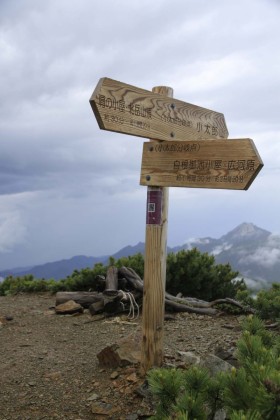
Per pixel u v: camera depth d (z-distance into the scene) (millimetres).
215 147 4594
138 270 10562
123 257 11195
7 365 6086
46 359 6266
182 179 4844
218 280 10938
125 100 4574
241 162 4406
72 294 9547
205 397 3096
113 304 8570
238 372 2875
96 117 4336
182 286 10609
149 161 5121
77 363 5980
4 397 5043
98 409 4555
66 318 8781
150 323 5043
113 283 9195
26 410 4711
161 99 4992
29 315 9250
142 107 4746
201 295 10781
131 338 5824
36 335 7680
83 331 7727
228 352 5277
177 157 4883
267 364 2947
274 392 2449
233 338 6539
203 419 2863
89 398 4820
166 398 3209
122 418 4359
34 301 11000
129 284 9461
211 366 4633
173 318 8125
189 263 10555
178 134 5203
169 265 10406
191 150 4781
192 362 5383
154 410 4418
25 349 6844
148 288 5074
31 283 12648
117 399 4723
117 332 7480
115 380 5168
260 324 4422
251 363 3002
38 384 5340
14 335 7750
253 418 2410
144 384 4777
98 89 4293
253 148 4328
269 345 4184
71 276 12266
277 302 7090
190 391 3125
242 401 2727
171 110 5125
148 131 4816
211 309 8672
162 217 5094
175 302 8836
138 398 4668
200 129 5566
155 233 5070
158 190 5094
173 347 6207
